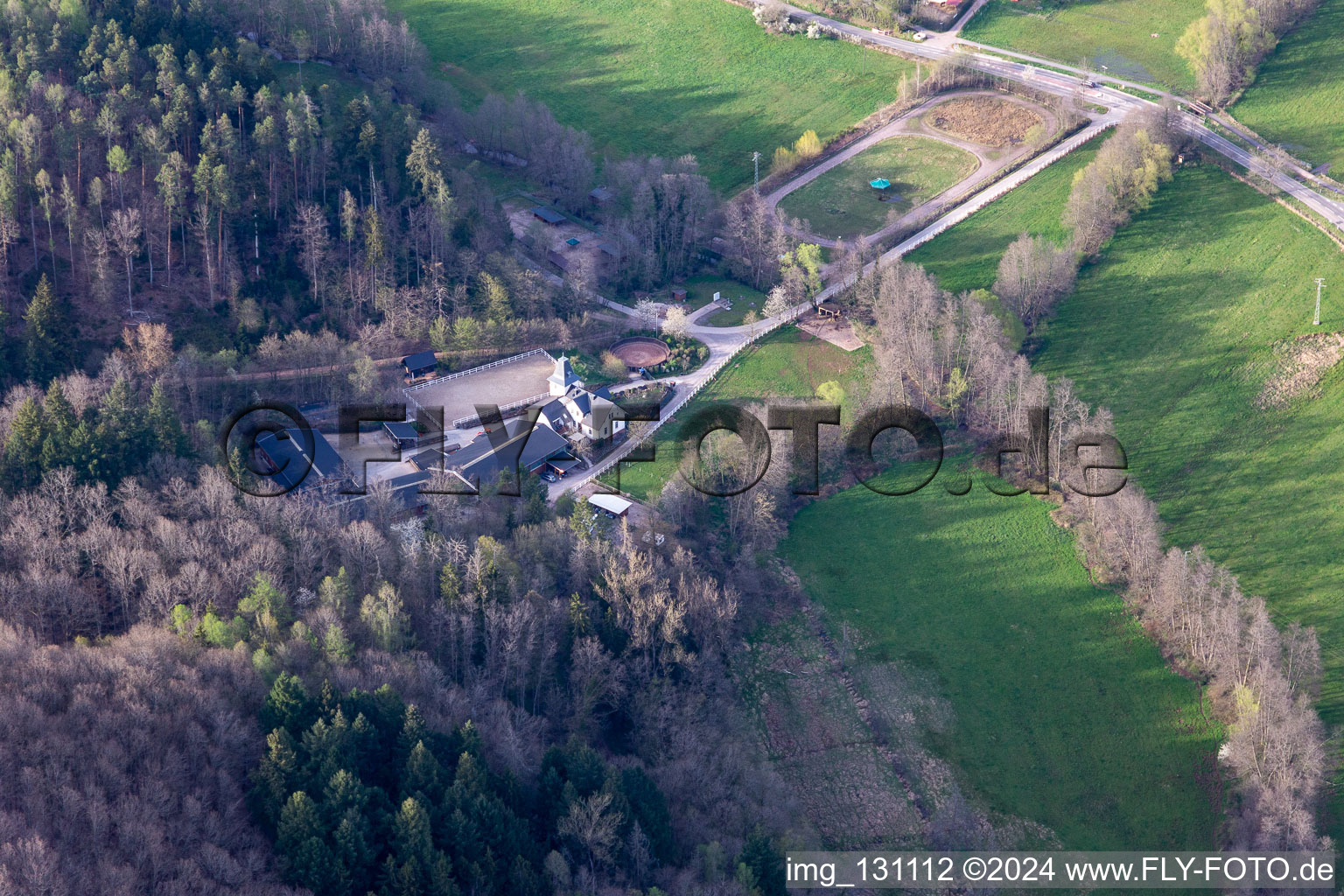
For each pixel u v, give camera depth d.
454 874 169.38
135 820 162.50
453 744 183.50
